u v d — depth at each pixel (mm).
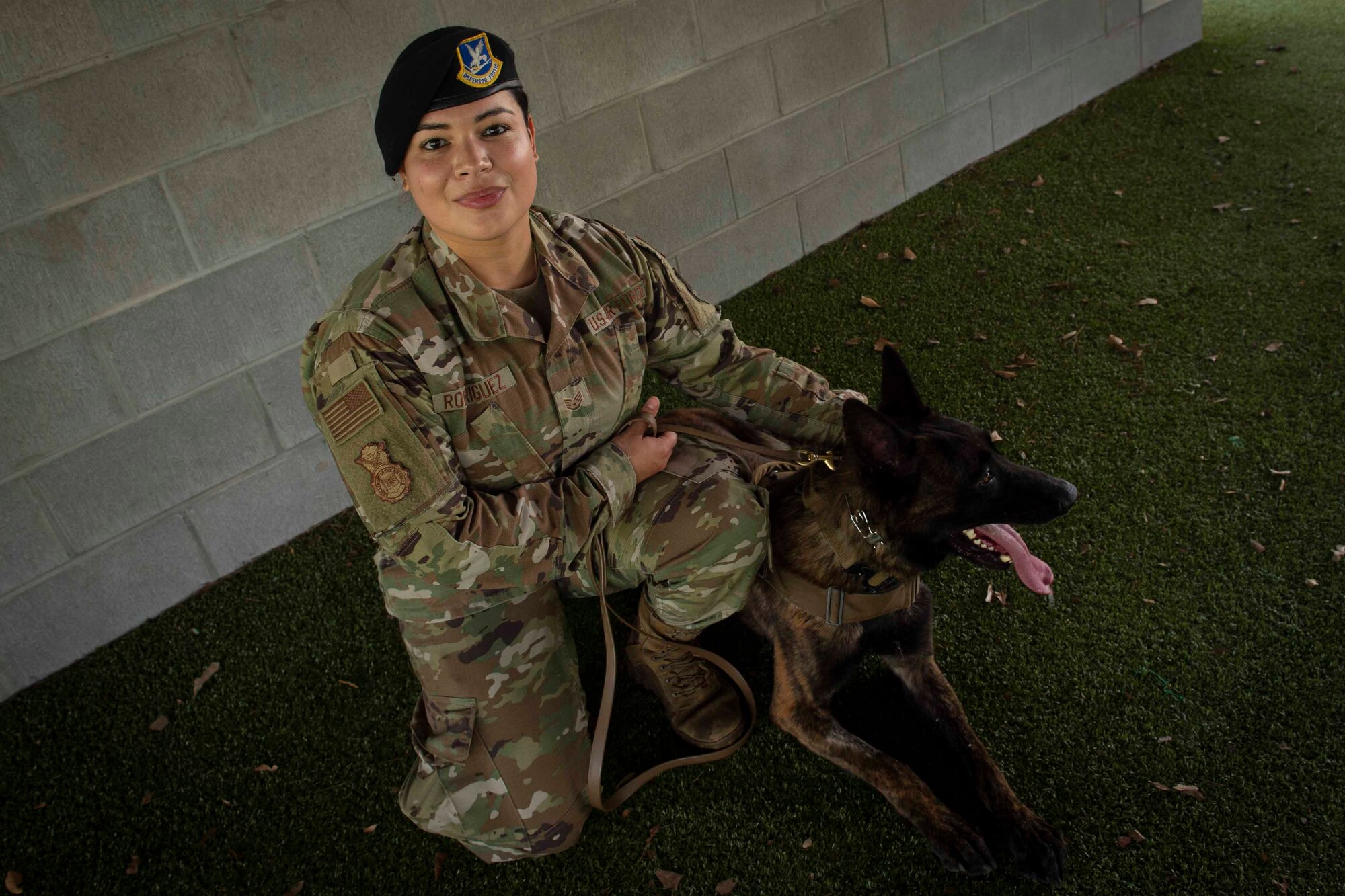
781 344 3562
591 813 2180
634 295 1910
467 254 1692
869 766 2025
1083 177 4316
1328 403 2879
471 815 1960
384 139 1596
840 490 1964
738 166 3742
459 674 1915
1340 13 5449
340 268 2949
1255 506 2598
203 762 2434
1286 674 2172
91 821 2332
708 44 3479
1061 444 2914
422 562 1716
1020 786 2064
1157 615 2361
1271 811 1926
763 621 2174
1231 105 4703
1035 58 4594
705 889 1990
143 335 2650
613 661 1996
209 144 2604
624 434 1950
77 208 2461
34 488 2594
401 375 1653
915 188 4402
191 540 2906
